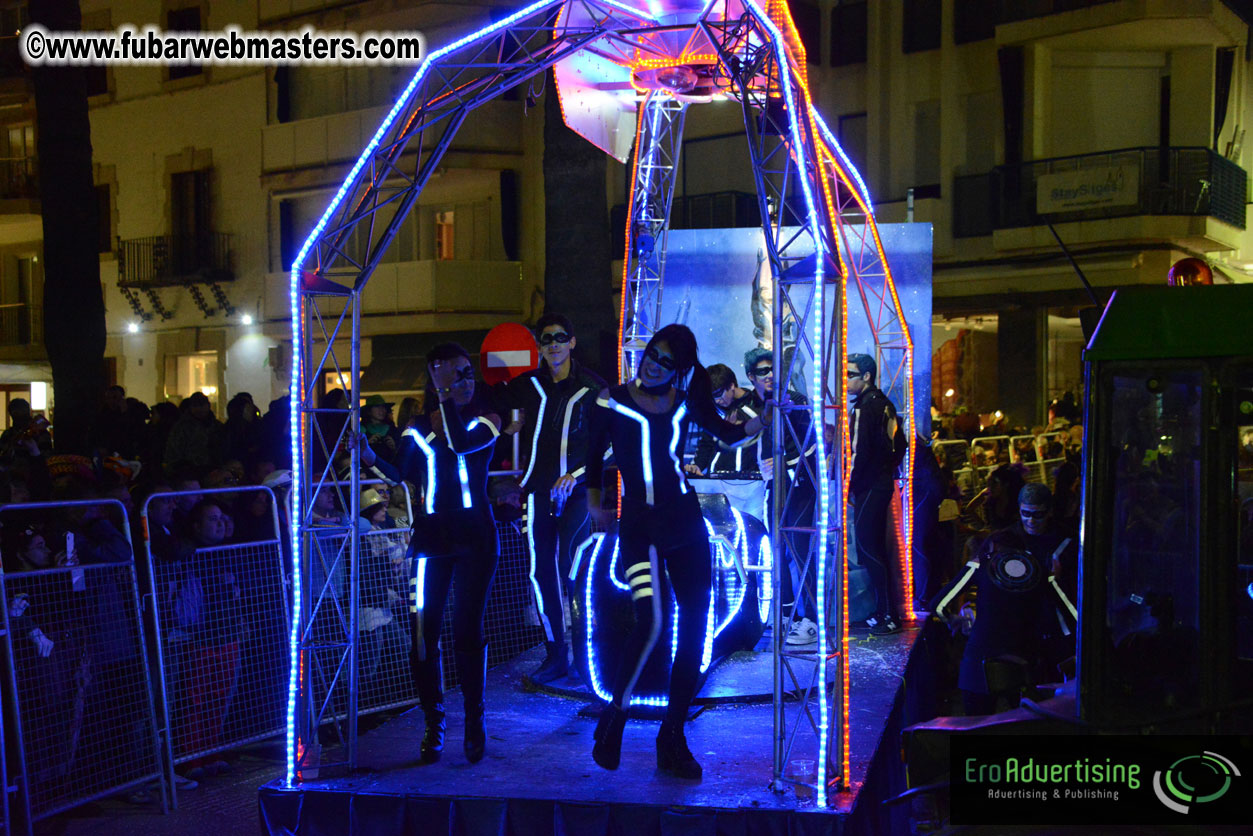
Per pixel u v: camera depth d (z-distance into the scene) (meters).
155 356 27.17
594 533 6.11
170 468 8.28
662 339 4.69
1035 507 5.49
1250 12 20.30
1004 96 20.81
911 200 10.30
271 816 4.74
